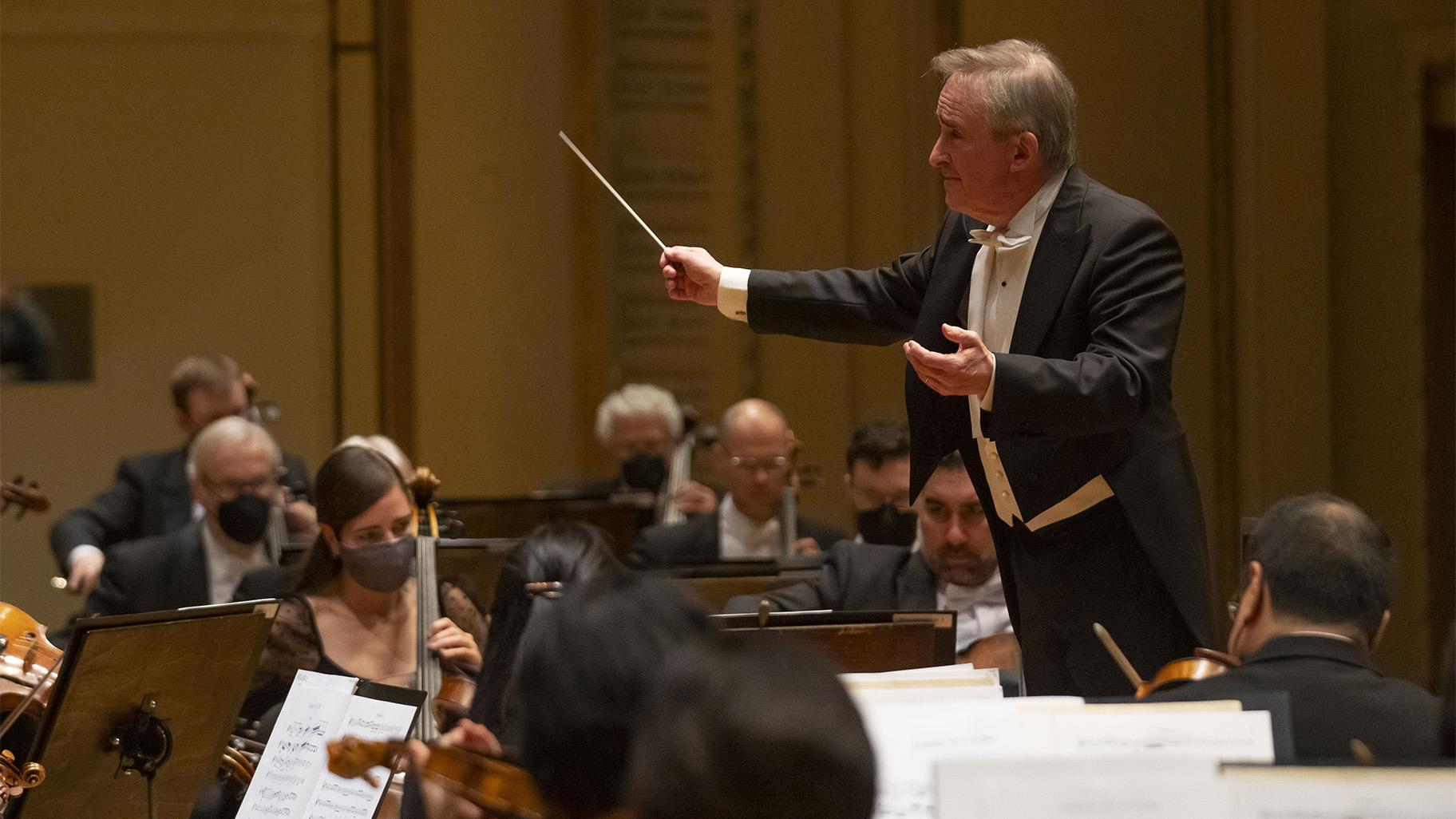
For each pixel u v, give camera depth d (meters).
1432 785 4.04
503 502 14.66
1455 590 20.55
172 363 20.52
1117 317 6.60
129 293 20.52
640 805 3.20
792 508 15.02
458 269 20.05
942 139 7.08
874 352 21.12
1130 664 6.99
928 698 5.45
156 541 13.82
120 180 20.53
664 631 3.71
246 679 7.73
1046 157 6.93
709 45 21.27
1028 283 6.91
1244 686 5.61
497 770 4.88
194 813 8.97
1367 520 6.02
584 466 20.75
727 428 15.10
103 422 20.52
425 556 10.18
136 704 7.20
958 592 10.96
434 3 20.11
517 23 20.14
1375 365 20.59
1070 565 7.09
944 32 20.78
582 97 20.75
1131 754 4.86
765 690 3.22
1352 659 5.70
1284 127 20.16
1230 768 4.12
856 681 5.54
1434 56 20.38
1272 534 6.02
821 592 11.03
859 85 21.08
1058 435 6.36
